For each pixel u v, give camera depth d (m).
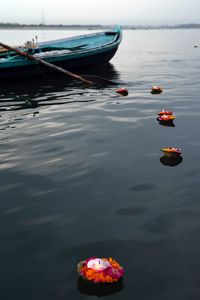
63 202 4.45
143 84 13.10
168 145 6.33
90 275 3.06
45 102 10.30
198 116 8.26
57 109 9.35
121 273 3.12
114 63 20.25
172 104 9.58
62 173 5.28
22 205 4.41
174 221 3.97
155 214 4.12
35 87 12.96
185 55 25.41
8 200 4.54
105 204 4.38
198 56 24.38
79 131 7.28
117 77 15.02
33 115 8.77
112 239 3.68
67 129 7.46
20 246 3.62
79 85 13.22
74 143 6.56
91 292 2.98
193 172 5.20
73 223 3.99
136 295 2.93
